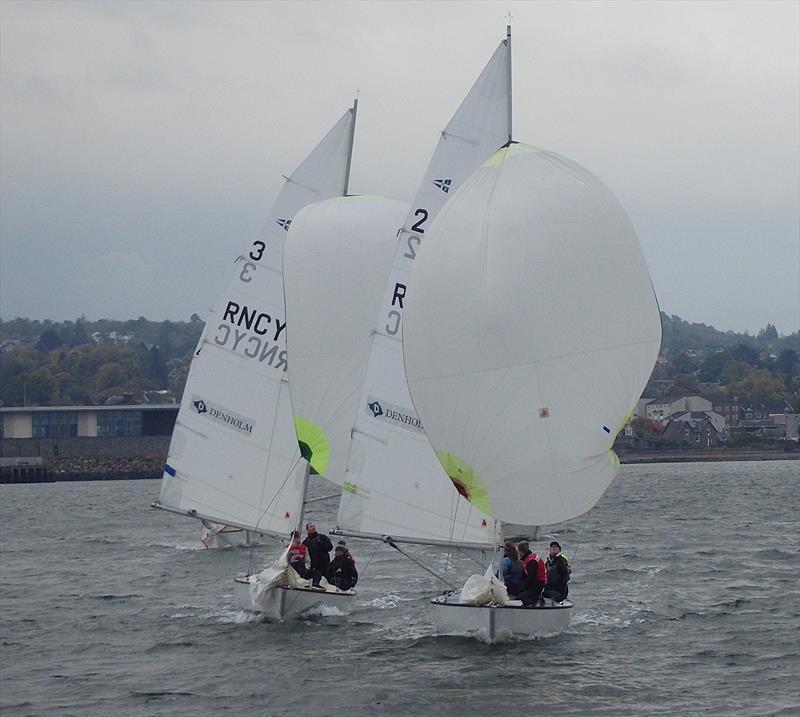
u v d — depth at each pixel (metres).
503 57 61.69
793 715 43.72
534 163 54.56
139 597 73.12
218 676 50.62
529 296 53.09
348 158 74.06
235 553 97.50
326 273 67.12
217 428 75.44
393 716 44.50
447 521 59.47
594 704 45.44
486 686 47.78
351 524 61.25
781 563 87.19
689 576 79.81
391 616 62.62
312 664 51.84
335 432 67.38
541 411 53.09
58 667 53.44
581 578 79.00
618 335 53.34
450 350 54.16
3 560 99.00
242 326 74.94
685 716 43.78
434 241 55.12
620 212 54.44
